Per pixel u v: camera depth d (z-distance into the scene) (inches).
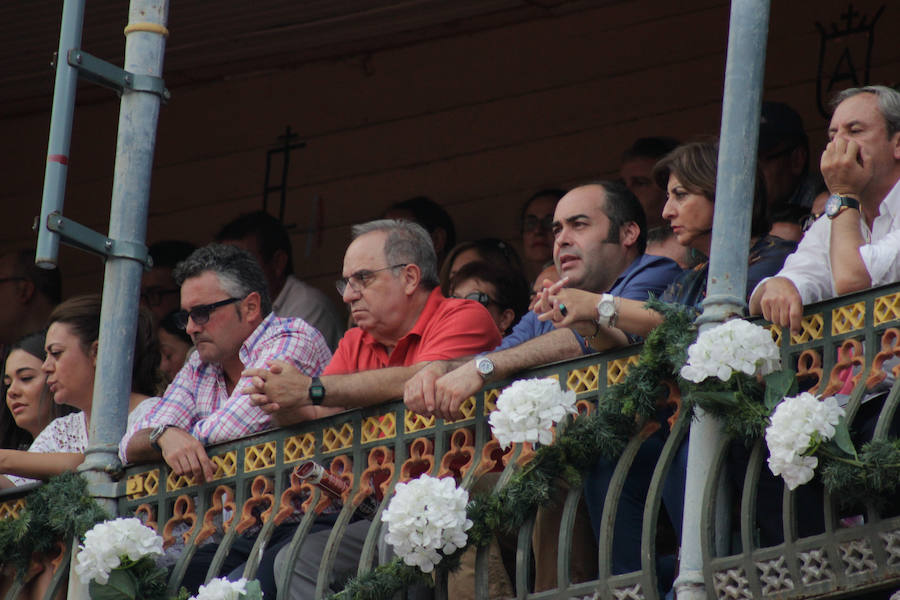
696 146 863.1
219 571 890.1
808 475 692.7
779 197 1046.4
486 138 1412.4
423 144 1438.2
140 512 906.7
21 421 1066.1
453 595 829.8
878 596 719.1
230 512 946.1
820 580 698.8
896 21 1259.8
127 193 931.3
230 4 1400.1
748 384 729.0
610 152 1358.3
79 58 913.5
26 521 909.2
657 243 1009.5
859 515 761.0
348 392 845.8
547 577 816.9
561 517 813.2
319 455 861.8
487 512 792.9
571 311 775.7
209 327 944.3
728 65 776.9
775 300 733.9
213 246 964.0
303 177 1485.0
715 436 737.6
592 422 773.9
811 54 1285.7
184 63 1524.4
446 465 824.3
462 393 802.2
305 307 1282.0
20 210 1588.3
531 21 1411.2
